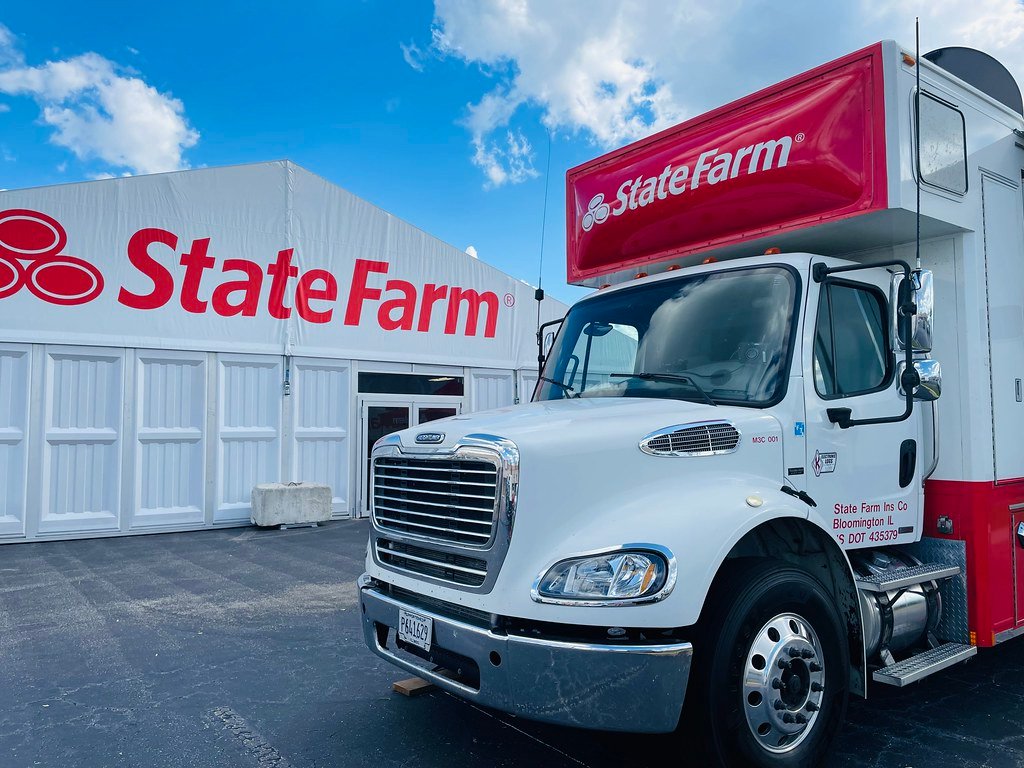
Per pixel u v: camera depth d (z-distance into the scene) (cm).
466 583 341
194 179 1262
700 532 317
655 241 512
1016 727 430
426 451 368
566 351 504
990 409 451
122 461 1183
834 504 400
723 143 473
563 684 302
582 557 312
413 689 481
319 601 749
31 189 1128
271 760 391
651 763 385
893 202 395
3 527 1099
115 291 1190
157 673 532
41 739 420
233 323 1291
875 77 404
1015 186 495
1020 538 467
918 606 429
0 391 1109
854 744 406
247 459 1299
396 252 1466
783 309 408
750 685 332
